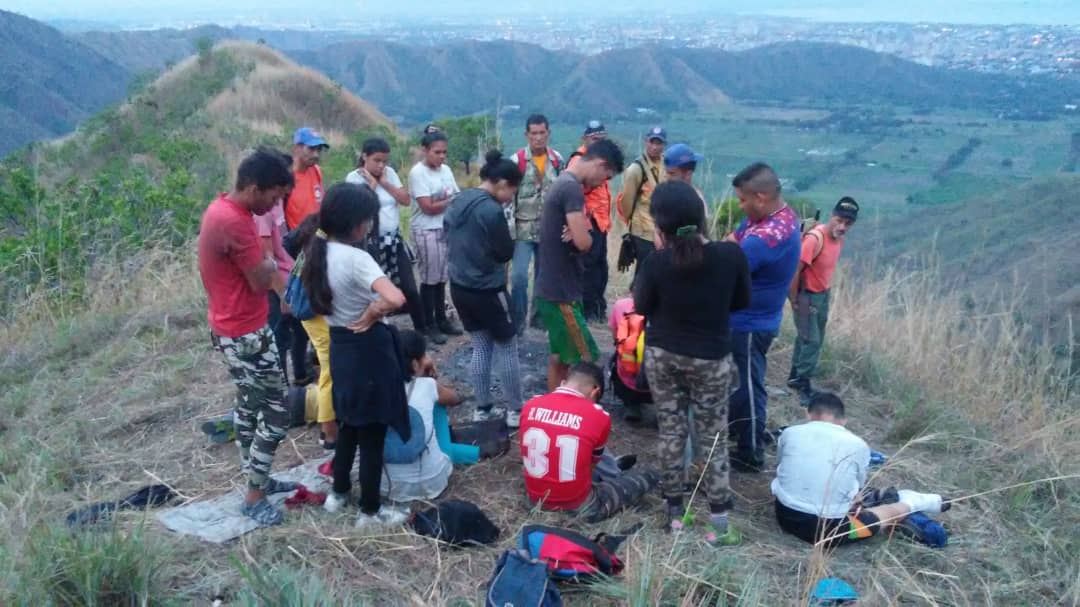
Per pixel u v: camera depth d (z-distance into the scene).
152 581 3.38
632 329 4.96
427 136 5.96
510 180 4.62
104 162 32.09
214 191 18.17
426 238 6.10
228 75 38.72
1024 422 5.57
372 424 3.76
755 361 4.56
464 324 4.87
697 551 3.79
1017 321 7.12
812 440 4.01
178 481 4.44
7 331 7.29
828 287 5.70
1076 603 3.59
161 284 8.05
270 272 3.70
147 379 5.86
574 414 4.01
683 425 3.95
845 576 3.71
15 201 10.09
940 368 6.44
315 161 5.68
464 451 4.48
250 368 3.81
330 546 3.76
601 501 4.09
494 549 3.81
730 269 3.67
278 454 4.73
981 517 4.31
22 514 3.71
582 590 3.49
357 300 3.60
